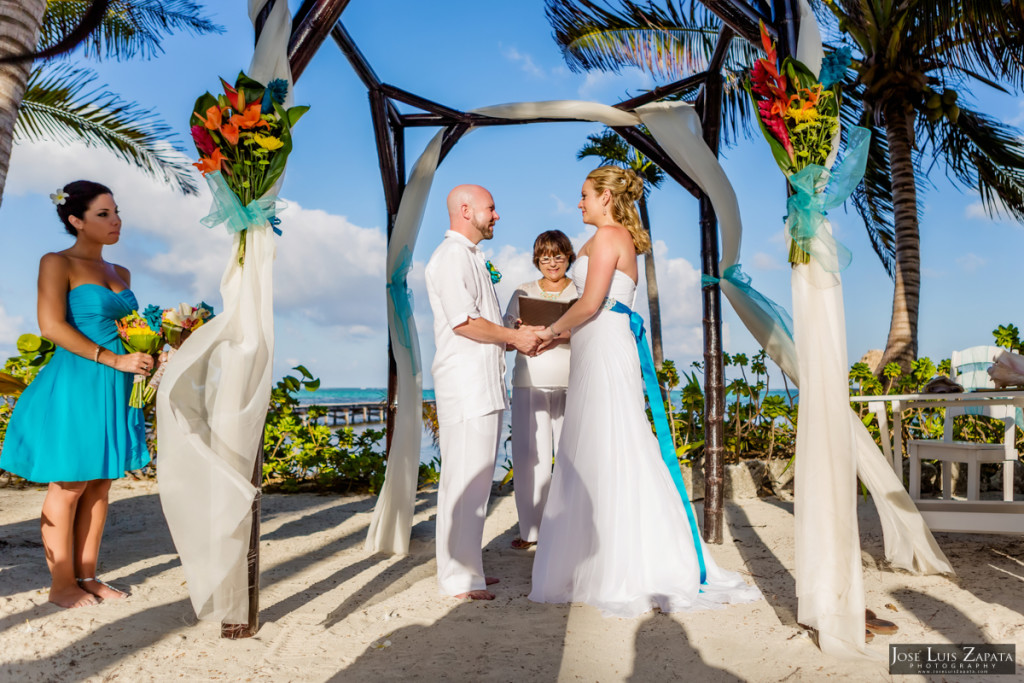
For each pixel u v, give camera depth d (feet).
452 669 8.08
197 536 8.85
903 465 20.93
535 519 14.93
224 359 9.16
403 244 15.12
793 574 12.19
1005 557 12.90
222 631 9.12
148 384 10.53
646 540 10.88
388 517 14.46
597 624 9.70
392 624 9.78
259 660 8.35
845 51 9.14
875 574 11.96
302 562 13.58
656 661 8.29
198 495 8.87
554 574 10.98
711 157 14.15
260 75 9.75
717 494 14.69
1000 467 21.52
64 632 9.09
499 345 11.83
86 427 10.09
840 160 9.27
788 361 12.71
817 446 8.97
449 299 11.44
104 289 10.69
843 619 8.48
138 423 10.77
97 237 10.74
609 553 10.81
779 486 20.80
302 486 22.82
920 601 10.40
